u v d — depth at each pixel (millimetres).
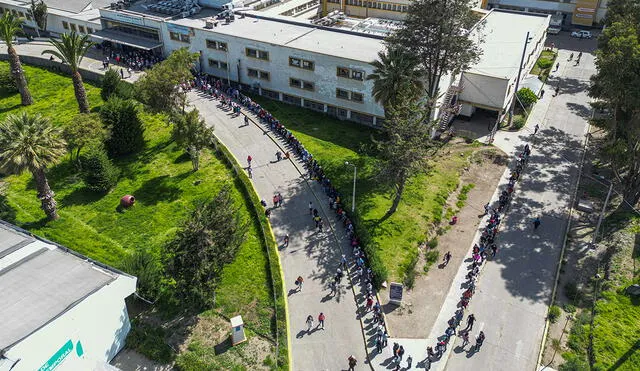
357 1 97812
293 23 76500
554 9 111125
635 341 38312
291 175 56438
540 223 51469
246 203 51719
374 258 43781
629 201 53906
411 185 55625
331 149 61188
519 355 37812
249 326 39000
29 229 48250
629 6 63344
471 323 39375
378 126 66375
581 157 62750
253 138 63000
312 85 68375
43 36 93938
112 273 36469
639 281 43594
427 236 48906
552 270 45781
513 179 56844
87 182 52812
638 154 51625
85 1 92812
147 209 50969
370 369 36344
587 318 40562
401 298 40875
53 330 31031
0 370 27938
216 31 72938
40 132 45656
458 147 63844
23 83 68938
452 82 66125
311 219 50125
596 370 36031
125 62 80500
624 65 44969
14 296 33562
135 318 39531
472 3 59688
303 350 37375
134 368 35969
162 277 41844
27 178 56562
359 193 53406
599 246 48531
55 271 36281
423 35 55062
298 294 41906
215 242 37188
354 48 66812
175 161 58500
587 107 74375
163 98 57938
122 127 57781
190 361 35750
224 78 76375
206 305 40156
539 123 70188
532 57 80312
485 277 44844
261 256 45281
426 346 38219
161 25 77625
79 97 60344
